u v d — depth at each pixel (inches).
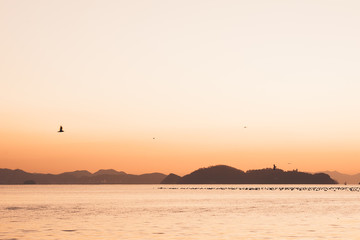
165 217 6338.6
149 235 4197.8
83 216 6550.2
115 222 5556.1
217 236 4109.3
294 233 4293.8
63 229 4749.0
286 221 5605.3
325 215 6594.5
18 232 4490.7
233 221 5639.8
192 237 4047.7
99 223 5428.2
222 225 5128.0
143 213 7170.3
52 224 5315.0
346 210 7721.5
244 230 4581.7
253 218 6112.2
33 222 5580.7
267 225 5098.4
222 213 7116.1
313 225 5059.1
